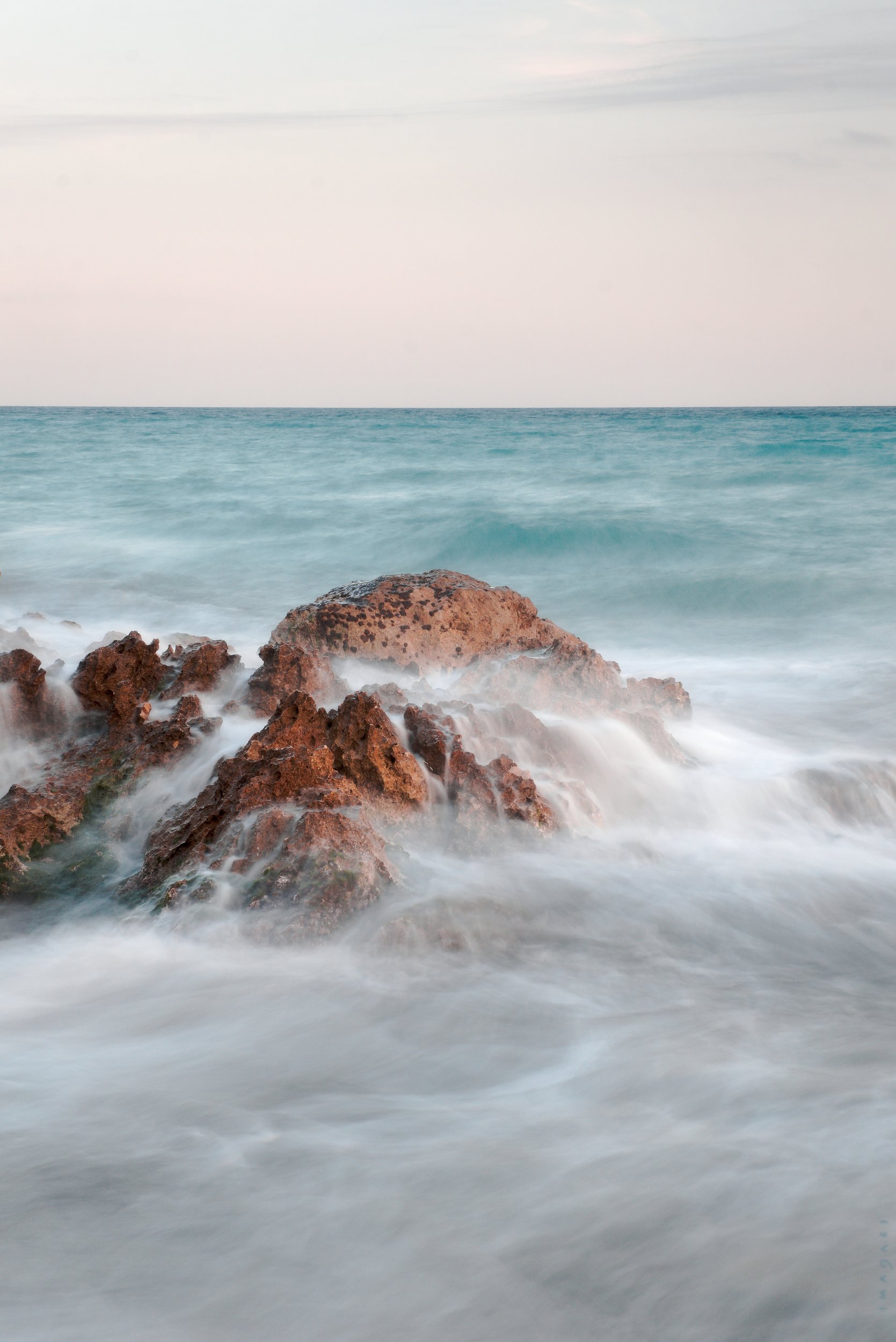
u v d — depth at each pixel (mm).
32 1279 3174
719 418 142625
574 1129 3900
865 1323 2893
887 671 12125
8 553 22062
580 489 33938
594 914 5965
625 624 16266
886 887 6559
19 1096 4207
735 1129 3840
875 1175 3500
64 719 7926
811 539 22969
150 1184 3607
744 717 10398
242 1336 2945
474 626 9469
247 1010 4926
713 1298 3025
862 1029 4777
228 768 6465
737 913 6113
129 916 5711
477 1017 4879
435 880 6074
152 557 21609
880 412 195500
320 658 8320
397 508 27328
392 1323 2992
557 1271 3146
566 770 7477
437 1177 3605
